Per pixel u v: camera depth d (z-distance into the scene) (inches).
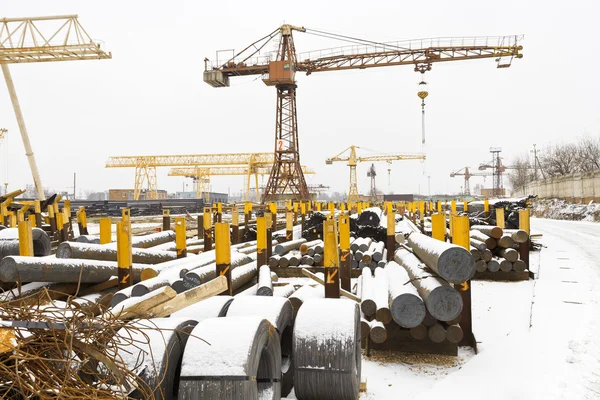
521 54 1616.6
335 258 268.1
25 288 252.8
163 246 431.5
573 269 474.3
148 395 118.3
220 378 118.4
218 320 134.0
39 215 623.8
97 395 110.0
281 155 1672.0
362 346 242.5
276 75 1599.4
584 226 1229.1
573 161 2490.2
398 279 255.8
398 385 195.8
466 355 233.0
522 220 426.9
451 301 211.0
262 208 1181.7
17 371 100.3
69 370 108.5
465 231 251.9
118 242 267.9
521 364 209.2
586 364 204.5
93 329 119.1
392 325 237.1
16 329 109.3
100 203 1732.3
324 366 152.5
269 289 260.1
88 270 266.4
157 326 135.3
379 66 1679.4
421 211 840.9
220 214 780.6
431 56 1657.2
